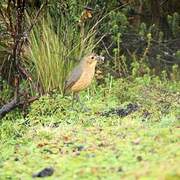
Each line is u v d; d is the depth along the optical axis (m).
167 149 8.12
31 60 14.99
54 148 9.55
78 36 15.35
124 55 16.98
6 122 12.51
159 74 16.62
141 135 9.33
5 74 15.45
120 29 16.52
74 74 13.37
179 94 13.64
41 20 15.17
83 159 8.35
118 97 14.04
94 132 10.34
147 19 17.56
